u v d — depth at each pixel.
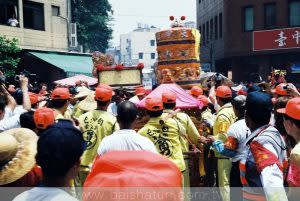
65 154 2.21
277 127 4.15
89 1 41.53
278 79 9.52
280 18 25.80
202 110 8.16
